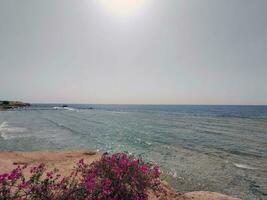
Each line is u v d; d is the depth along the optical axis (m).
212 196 7.21
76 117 62.47
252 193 9.92
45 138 23.97
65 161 12.16
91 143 21.64
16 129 30.75
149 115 78.31
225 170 13.34
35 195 5.07
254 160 16.05
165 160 15.42
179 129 35.69
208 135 29.17
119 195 5.85
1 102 133.75
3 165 10.45
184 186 10.48
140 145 21.12
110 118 60.66
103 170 6.70
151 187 7.12
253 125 44.38
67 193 5.24
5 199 4.81
